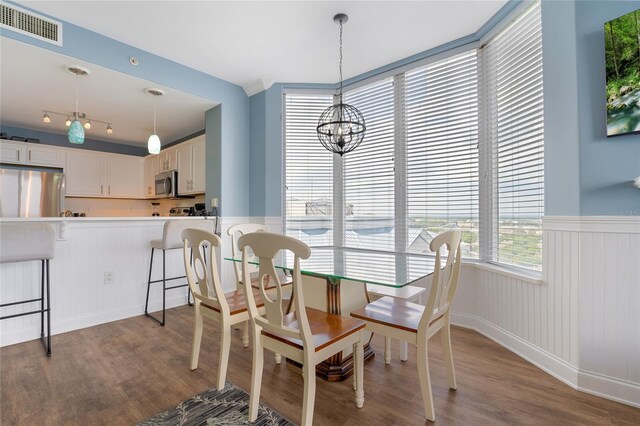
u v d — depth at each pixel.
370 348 2.30
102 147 5.36
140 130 4.77
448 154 2.87
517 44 2.31
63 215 4.52
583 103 1.76
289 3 2.26
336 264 2.04
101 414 1.56
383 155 3.32
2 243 1.96
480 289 2.63
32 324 2.44
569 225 1.82
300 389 1.79
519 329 2.21
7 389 1.76
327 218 3.68
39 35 2.31
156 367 2.02
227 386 1.81
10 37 2.19
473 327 2.69
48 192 4.46
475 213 2.71
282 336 1.51
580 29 1.78
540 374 1.94
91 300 2.76
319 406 1.63
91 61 2.57
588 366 1.74
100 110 3.80
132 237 3.03
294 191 3.72
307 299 2.13
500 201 2.52
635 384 1.61
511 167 2.41
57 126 4.48
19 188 4.23
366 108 3.48
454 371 1.85
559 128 1.88
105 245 2.85
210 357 2.17
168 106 3.64
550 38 1.93
